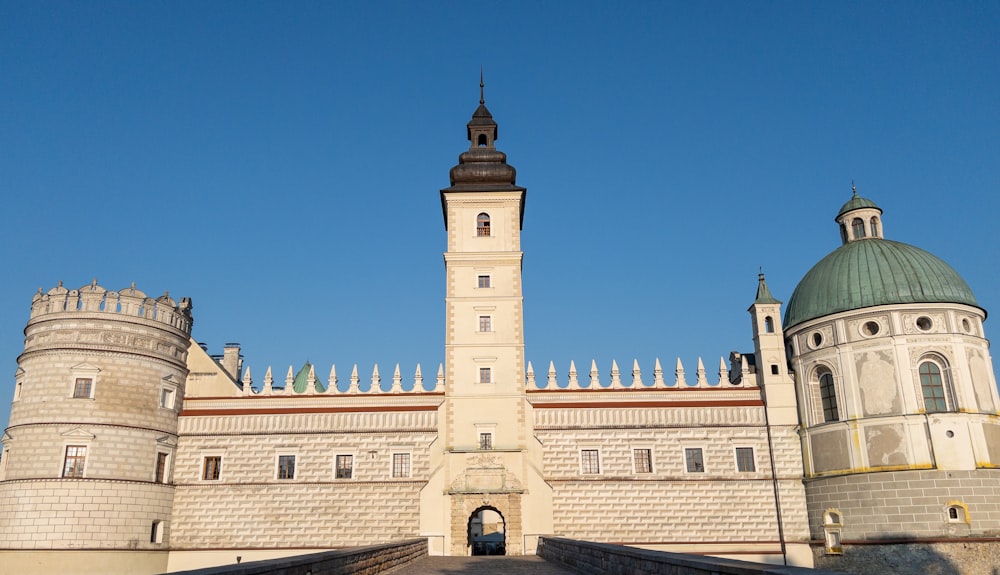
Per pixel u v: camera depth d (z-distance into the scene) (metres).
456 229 74.19
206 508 67.00
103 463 62.03
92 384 63.31
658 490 67.31
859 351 65.06
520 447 67.62
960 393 62.03
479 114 79.50
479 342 70.81
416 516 66.62
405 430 68.75
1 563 59.09
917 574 58.75
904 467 60.84
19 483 60.81
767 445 68.38
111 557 60.72
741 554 65.62
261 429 68.94
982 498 59.47
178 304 71.19
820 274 71.00
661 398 70.25
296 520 66.75
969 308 65.06
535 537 65.19
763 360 70.31
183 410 69.75
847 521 62.72
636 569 28.72
